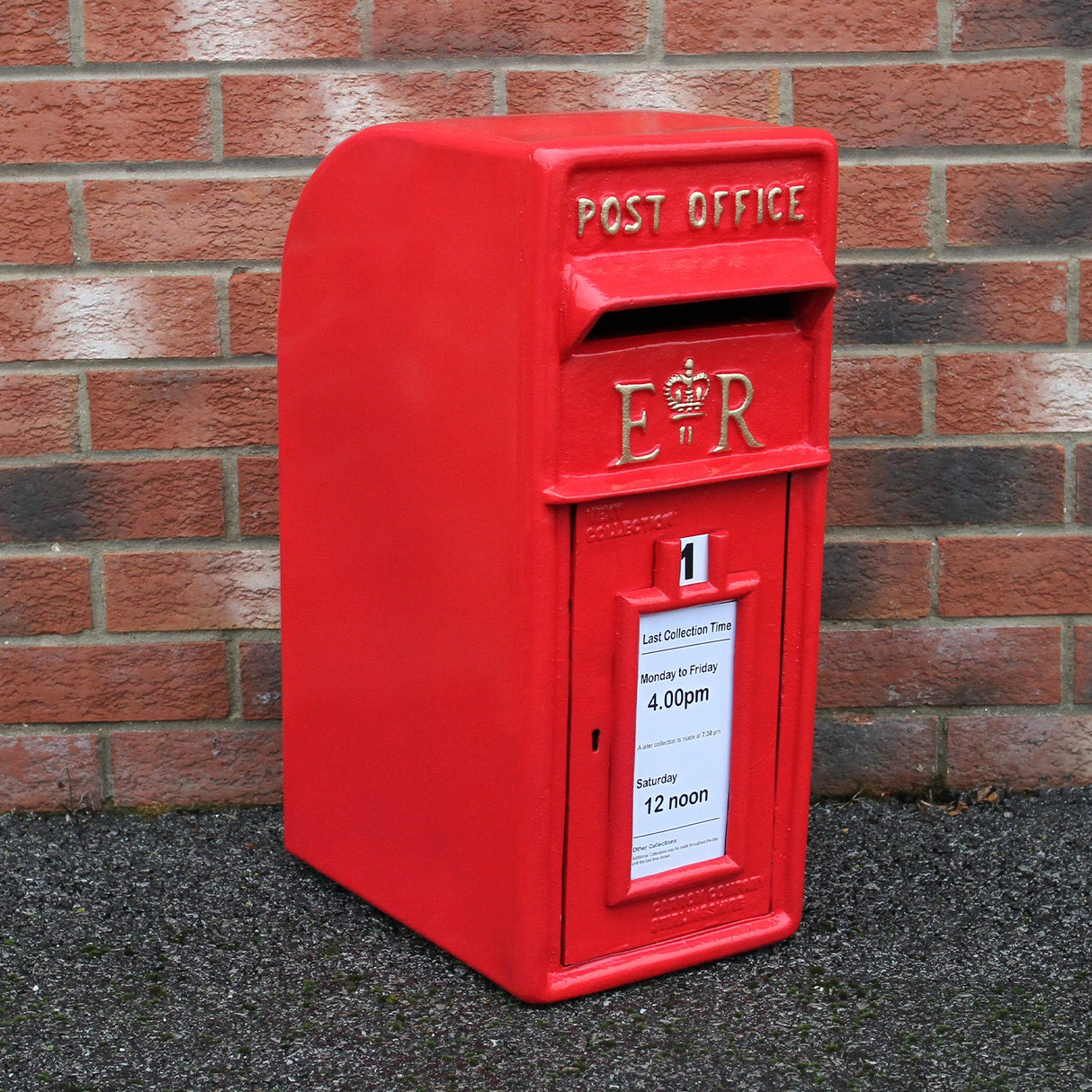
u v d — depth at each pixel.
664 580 2.04
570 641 2.00
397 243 2.05
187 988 2.19
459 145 1.92
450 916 2.21
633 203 1.88
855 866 2.56
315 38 2.51
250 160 2.54
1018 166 2.61
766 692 2.20
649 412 1.96
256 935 2.34
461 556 2.05
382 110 2.54
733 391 2.03
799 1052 2.05
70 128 2.51
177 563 2.67
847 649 2.77
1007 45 2.57
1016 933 2.35
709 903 2.24
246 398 2.62
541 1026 2.10
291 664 2.45
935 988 2.20
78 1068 2.00
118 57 2.50
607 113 2.31
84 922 2.37
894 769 2.81
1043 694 2.79
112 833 2.67
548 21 2.54
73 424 2.61
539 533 1.93
